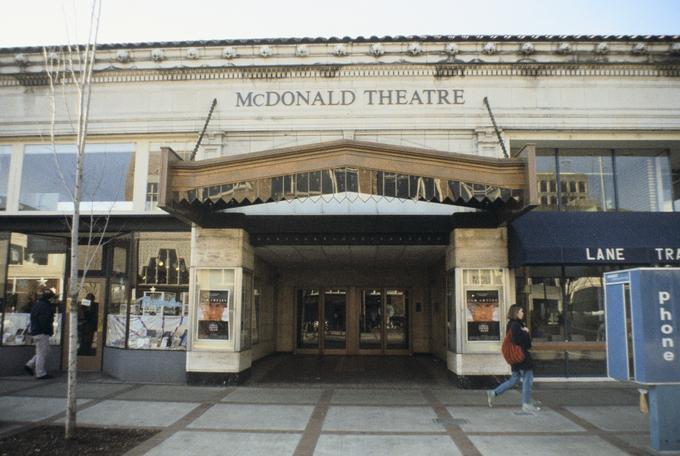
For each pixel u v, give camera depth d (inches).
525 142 462.3
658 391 257.1
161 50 469.1
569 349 442.9
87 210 472.4
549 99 458.9
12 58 480.7
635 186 478.0
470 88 461.4
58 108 478.6
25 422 309.0
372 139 458.6
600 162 480.7
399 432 290.0
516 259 417.4
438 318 612.4
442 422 312.2
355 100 462.6
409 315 677.9
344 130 458.9
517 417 324.5
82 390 405.7
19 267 487.2
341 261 606.5
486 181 332.8
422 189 324.2
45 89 482.6
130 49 470.6
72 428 272.5
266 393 398.6
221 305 436.1
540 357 441.7
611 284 284.8
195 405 355.6
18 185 483.2
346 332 677.3
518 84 460.8
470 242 433.4
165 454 251.3
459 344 423.8
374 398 381.7
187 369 431.2
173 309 457.4
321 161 323.6
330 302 685.3
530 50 457.1
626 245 418.3
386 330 676.7
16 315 483.8
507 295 427.8
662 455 249.1
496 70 461.4
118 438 277.7
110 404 358.0
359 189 319.3
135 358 446.9
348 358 631.2
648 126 455.2
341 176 320.8
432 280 652.7
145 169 473.4
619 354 275.9
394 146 321.7
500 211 401.4
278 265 654.5
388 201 445.1
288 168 326.6
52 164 483.8
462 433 288.0
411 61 462.0
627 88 461.1
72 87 479.5
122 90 476.4
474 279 431.8
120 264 476.1
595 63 458.9
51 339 490.3
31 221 474.0
